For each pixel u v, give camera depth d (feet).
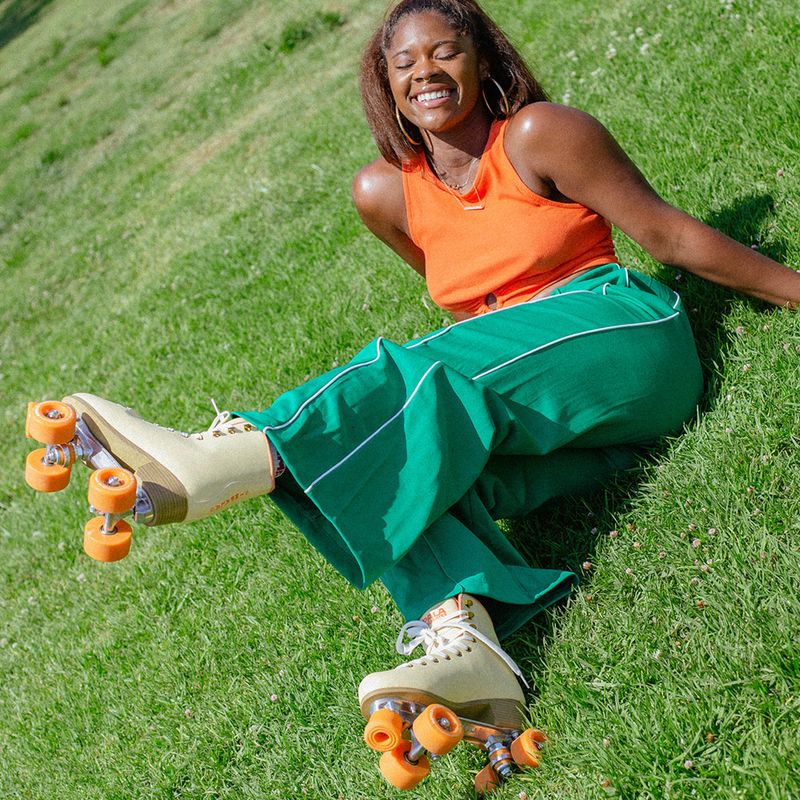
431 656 7.47
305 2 38.45
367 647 9.50
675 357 9.01
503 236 9.34
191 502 7.42
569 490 9.12
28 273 30.37
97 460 7.70
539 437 8.43
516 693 7.68
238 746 9.59
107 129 39.14
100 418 7.59
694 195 12.44
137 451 7.44
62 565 14.88
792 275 9.32
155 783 9.72
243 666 10.42
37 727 11.64
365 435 7.84
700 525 8.19
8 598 15.02
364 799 8.27
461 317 10.23
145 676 11.21
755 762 6.31
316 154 22.84
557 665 7.86
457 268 9.74
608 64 17.40
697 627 7.41
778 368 9.08
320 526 8.14
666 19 17.38
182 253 22.77
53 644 13.03
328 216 19.42
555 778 7.11
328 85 28.76
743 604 7.31
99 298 25.21
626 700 7.27
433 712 6.89
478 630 7.76
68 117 44.11
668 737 6.77
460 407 8.07
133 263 25.66
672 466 8.84
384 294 15.25
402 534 7.80
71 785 10.48
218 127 32.37
